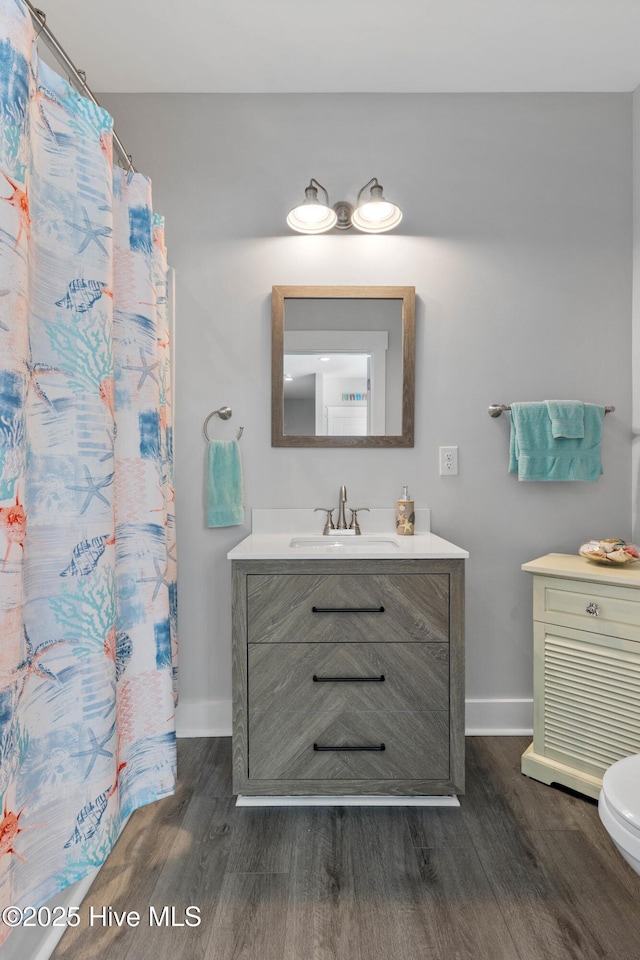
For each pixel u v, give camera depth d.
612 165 2.14
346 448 2.13
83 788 1.07
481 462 2.14
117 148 1.49
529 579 2.15
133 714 1.33
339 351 2.12
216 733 2.12
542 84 2.10
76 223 1.10
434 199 2.14
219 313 2.12
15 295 0.86
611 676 1.63
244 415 2.13
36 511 1.03
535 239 2.14
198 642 2.13
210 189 2.12
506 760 1.91
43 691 1.04
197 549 2.13
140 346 1.37
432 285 2.14
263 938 1.19
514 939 1.18
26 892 1.00
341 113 2.13
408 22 1.77
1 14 0.85
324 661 1.62
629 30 1.82
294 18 1.75
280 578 1.62
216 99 2.12
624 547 1.77
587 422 2.05
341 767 1.62
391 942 1.18
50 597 1.05
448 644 1.62
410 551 1.64
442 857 1.43
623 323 2.14
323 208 1.95
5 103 0.85
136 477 1.36
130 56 1.92
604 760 1.64
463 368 2.14
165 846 1.48
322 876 1.36
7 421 0.84
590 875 1.37
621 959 1.13
